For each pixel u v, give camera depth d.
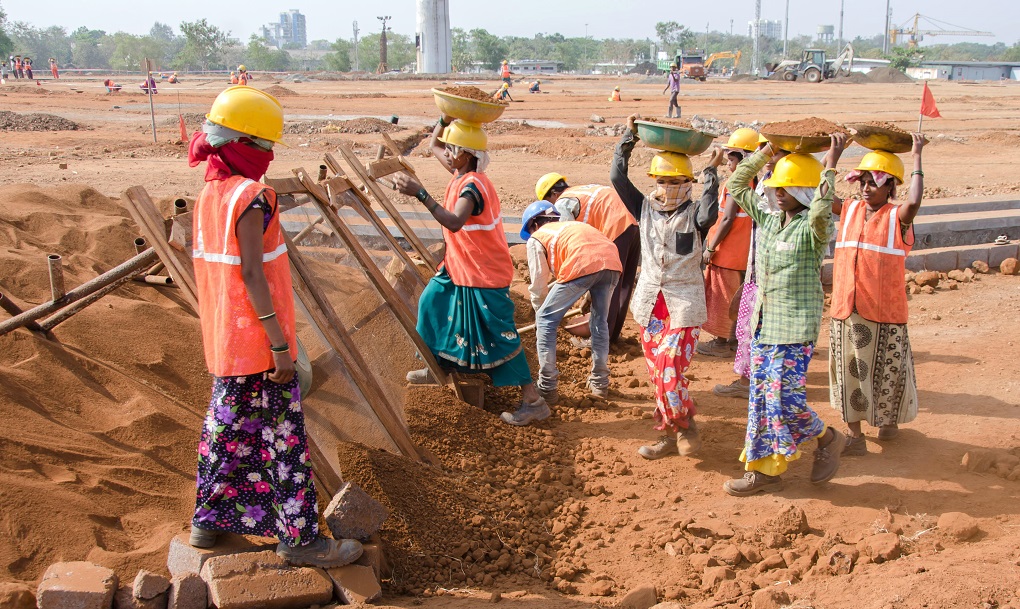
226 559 3.79
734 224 7.42
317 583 3.89
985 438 5.95
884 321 5.57
